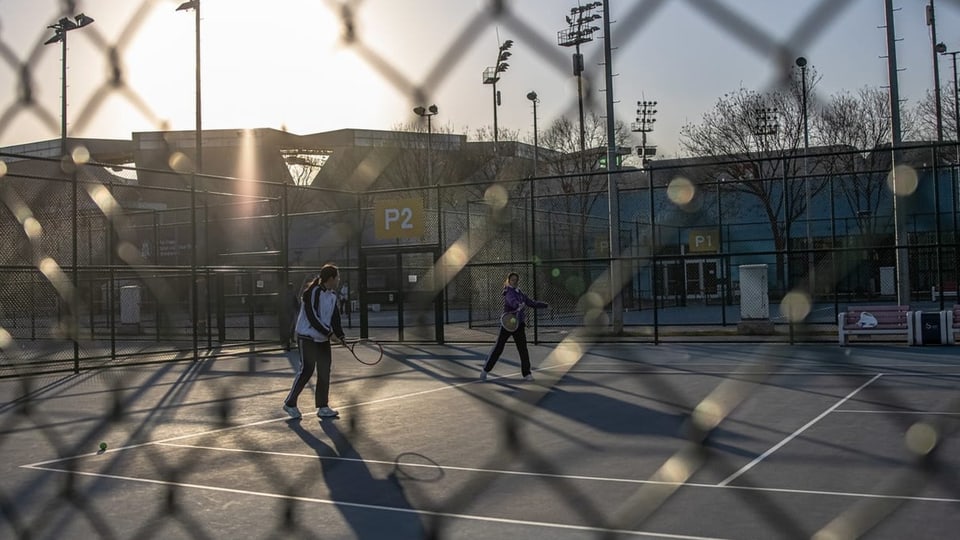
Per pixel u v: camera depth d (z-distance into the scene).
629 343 18.23
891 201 27.59
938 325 15.98
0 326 26.06
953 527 4.58
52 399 11.28
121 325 24.97
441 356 16.73
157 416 9.59
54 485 6.16
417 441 7.66
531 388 11.42
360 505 5.44
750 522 4.80
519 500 5.46
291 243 35.50
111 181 22.27
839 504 5.13
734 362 14.12
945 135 20.28
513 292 12.37
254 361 16.33
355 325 27.30
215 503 5.57
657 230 30.33
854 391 10.34
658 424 8.23
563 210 27.11
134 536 4.83
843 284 28.62
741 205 30.62
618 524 4.84
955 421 8.00
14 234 20.91
